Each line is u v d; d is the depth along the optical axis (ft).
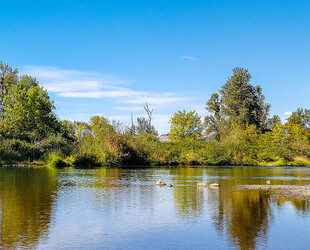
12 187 75.15
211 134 364.38
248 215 49.88
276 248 35.63
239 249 35.24
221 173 128.16
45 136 183.42
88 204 56.49
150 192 71.00
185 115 299.79
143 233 40.34
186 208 54.54
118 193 68.90
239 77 335.88
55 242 36.50
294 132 276.00
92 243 36.42
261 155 212.23
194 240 37.96
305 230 42.11
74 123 254.27
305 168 174.81
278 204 58.23
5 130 185.16
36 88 190.39
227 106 332.19
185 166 178.19
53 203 56.80
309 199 63.46
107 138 170.60
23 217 46.80
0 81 265.95
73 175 106.22
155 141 209.05
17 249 34.06
